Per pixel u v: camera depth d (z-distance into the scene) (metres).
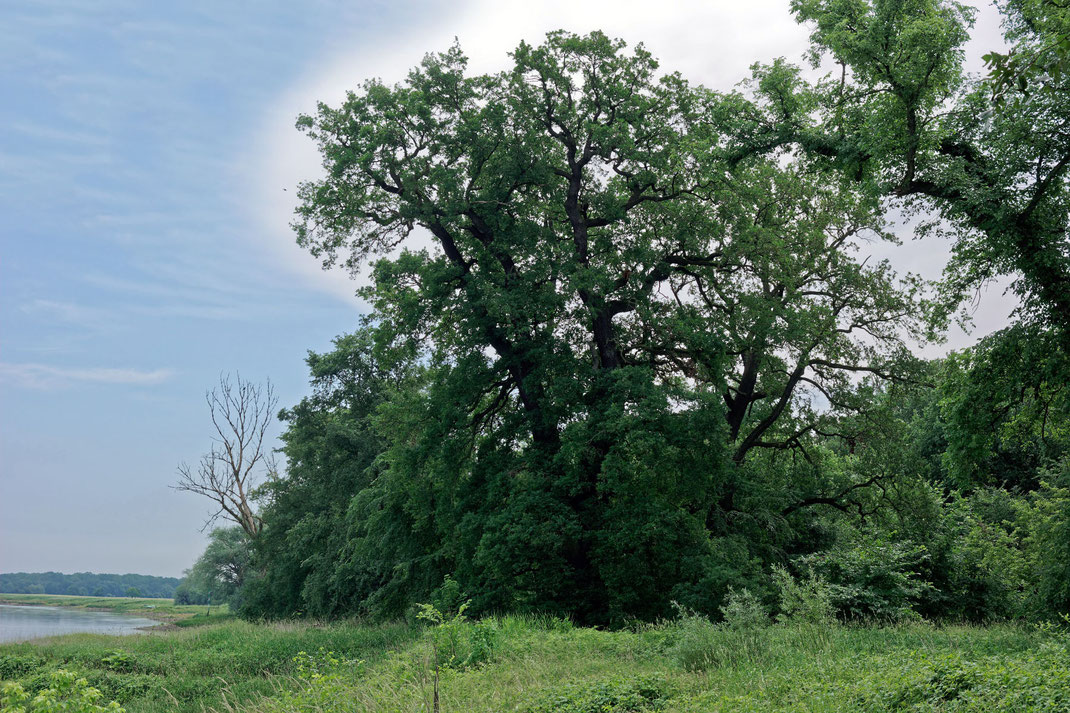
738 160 22.59
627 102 28.48
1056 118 17.05
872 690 8.52
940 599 22.59
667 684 10.90
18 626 57.34
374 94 27.33
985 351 20.34
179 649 26.61
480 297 27.09
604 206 28.86
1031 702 7.29
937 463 38.59
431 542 32.28
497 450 28.58
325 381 47.94
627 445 24.27
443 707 10.84
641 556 24.14
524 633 17.61
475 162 28.14
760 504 28.86
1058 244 17.97
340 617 39.00
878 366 30.64
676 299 30.78
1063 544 21.94
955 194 18.42
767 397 32.06
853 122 20.45
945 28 17.84
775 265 29.05
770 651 12.28
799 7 20.89
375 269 28.11
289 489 48.31
